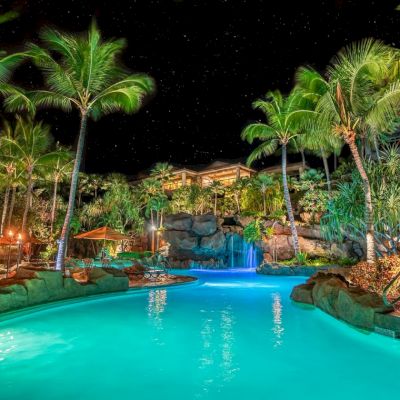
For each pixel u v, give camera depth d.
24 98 17.33
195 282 18.81
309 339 7.55
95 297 12.69
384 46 14.30
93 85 17.20
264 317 9.86
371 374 5.55
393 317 7.18
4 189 33.62
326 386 5.07
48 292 10.95
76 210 41.81
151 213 44.53
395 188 15.95
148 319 9.59
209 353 6.57
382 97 13.61
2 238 19.25
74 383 5.12
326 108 14.63
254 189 43.56
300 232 31.55
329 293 9.88
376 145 19.38
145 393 4.77
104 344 7.17
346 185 18.05
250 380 5.25
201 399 4.58
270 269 25.95
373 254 13.43
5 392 4.80
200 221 36.47
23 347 6.96
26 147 28.64
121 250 38.84
